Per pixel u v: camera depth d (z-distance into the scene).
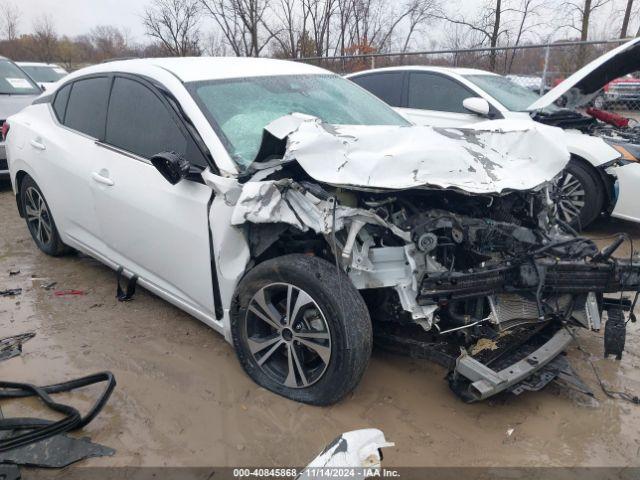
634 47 4.89
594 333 3.52
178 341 3.42
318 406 2.75
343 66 14.23
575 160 5.32
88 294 4.11
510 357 2.79
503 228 2.71
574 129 5.89
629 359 3.23
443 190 2.67
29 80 8.14
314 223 2.51
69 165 3.95
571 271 2.67
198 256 3.01
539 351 2.78
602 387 2.94
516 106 6.16
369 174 2.54
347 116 3.58
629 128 6.52
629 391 2.92
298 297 2.62
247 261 2.81
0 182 7.80
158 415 2.73
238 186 2.74
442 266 2.68
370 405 2.78
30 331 3.57
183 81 3.28
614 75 5.40
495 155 2.96
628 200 5.15
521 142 3.07
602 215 5.96
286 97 3.48
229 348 3.33
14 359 3.25
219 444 2.53
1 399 2.90
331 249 2.67
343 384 2.58
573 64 10.09
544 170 2.97
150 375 3.07
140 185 3.31
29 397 2.91
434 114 6.58
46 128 4.32
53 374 3.09
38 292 4.16
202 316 3.20
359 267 2.55
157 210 3.18
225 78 3.41
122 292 3.96
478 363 2.60
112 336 3.49
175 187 3.08
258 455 2.46
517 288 2.66
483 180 2.66
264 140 2.82
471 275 2.55
